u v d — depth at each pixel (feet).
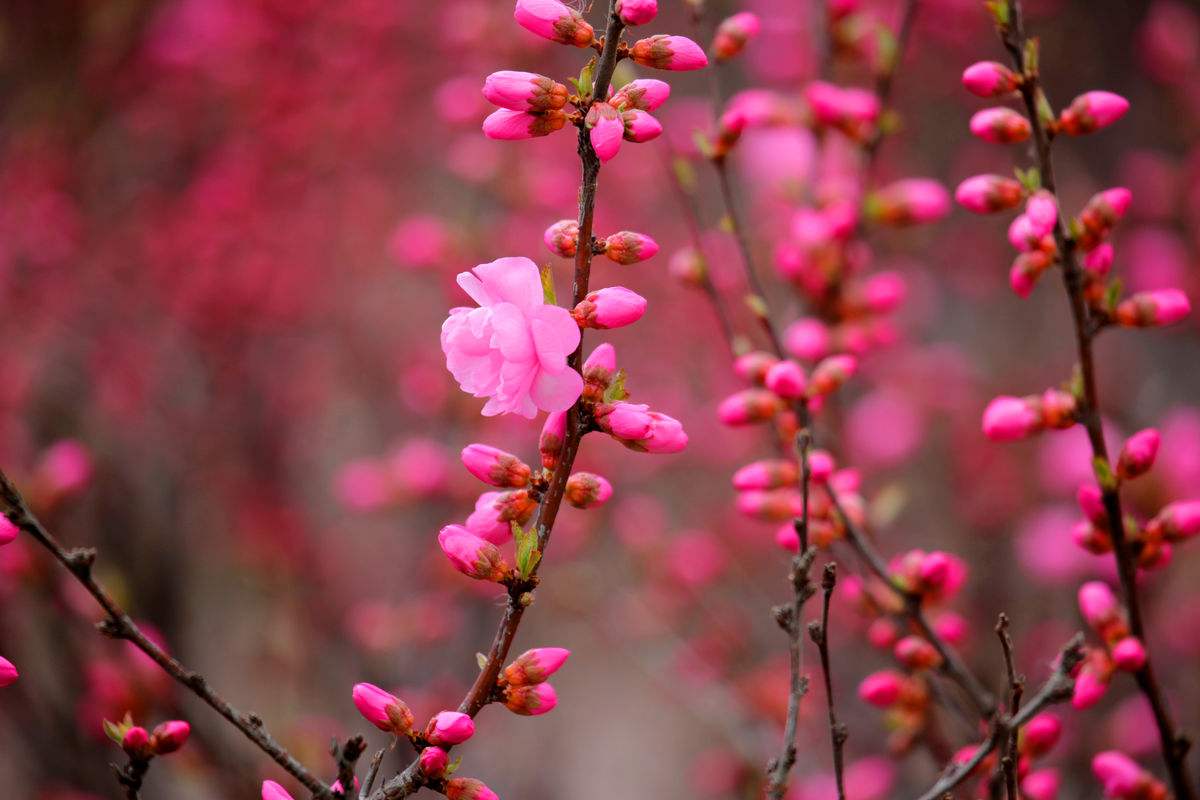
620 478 7.02
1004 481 6.79
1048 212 4.07
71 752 5.21
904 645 4.27
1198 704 5.70
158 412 7.08
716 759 6.09
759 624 6.66
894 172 7.55
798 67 6.49
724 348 7.26
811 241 4.61
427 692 5.96
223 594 7.54
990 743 3.97
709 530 7.02
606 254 3.91
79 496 5.99
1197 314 7.41
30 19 7.57
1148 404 7.11
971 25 7.23
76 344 7.17
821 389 4.33
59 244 7.26
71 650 4.88
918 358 7.32
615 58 3.90
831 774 5.32
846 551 4.43
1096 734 5.40
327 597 6.94
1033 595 6.41
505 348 3.83
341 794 3.89
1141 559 4.17
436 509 6.24
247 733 3.88
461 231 6.22
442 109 6.32
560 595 6.06
